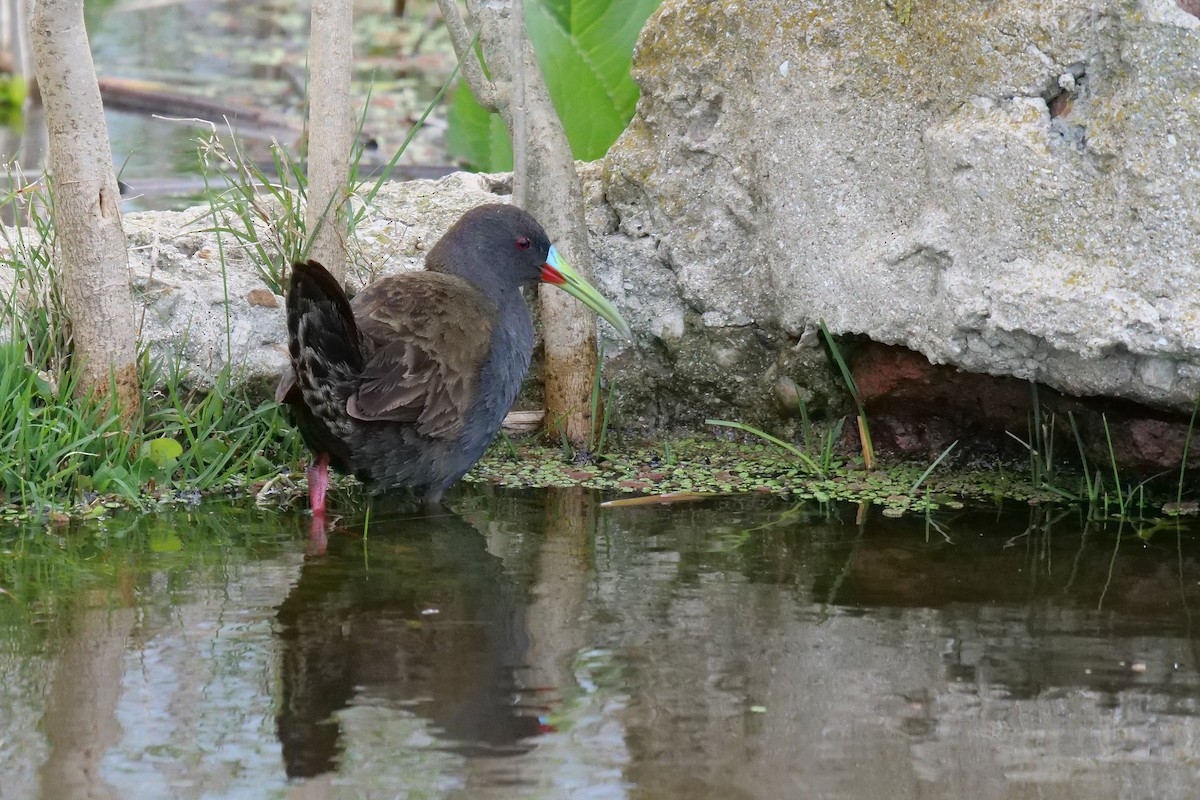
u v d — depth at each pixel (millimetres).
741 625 8031
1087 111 9508
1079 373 9766
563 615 8172
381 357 9758
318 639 7777
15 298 11062
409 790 6156
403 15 28156
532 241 10867
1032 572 8961
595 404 11711
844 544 9523
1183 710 6980
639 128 12227
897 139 10477
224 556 9188
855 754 6520
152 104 21062
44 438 10250
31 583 8617
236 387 11211
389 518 10109
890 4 10438
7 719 6758
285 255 11719
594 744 6598
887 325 10562
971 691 7180
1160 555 9312
